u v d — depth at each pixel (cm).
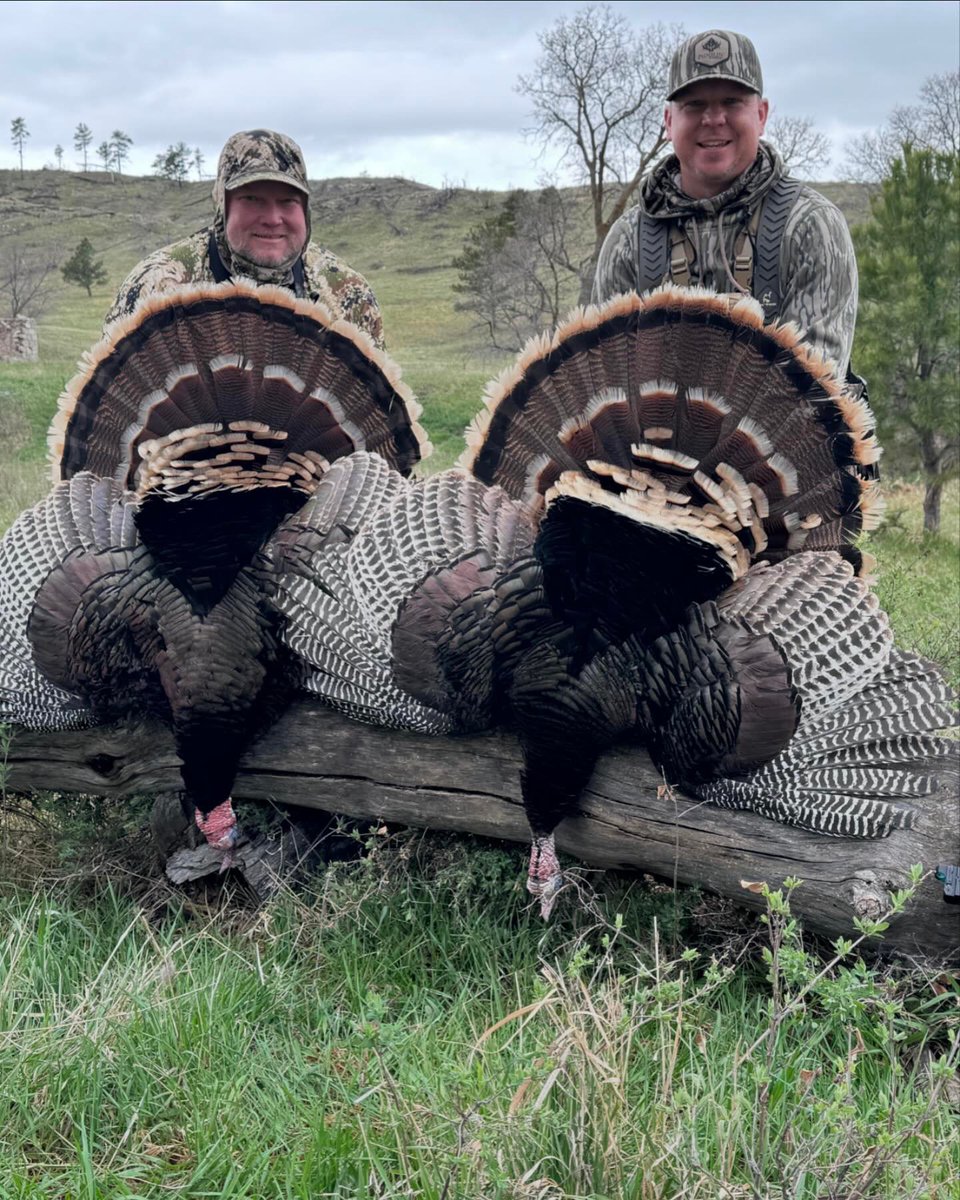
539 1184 141
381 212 5700
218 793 219
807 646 190
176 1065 175
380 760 221
